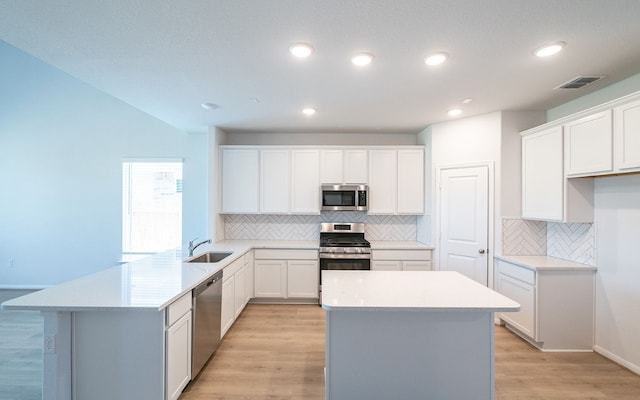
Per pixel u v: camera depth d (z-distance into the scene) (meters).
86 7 1.67
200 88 2.91
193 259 3.34
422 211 4.49
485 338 2.02
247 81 2.74
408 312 2.00
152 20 1.80
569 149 2.93
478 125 3.81
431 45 2.10
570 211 3.00
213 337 2.76
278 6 1.67
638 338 2.62
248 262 4.12
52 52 2.19
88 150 4.99
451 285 2.27
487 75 2.61
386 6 1.67
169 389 1.99
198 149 4.95
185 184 4.95
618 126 2.44
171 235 5.01
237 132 4.81
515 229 3.62
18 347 3.05
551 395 2.34
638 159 2.29
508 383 2.50
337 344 2.01
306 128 4.53
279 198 4.57
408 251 4.22
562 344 3.02
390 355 2.01
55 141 4.98
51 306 1.80
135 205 5.02
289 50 2.18
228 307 3.23
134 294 2.03
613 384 2.48
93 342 1.92
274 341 3.22
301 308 4.21
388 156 4.52
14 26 1.85
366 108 3.54
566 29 1.90
